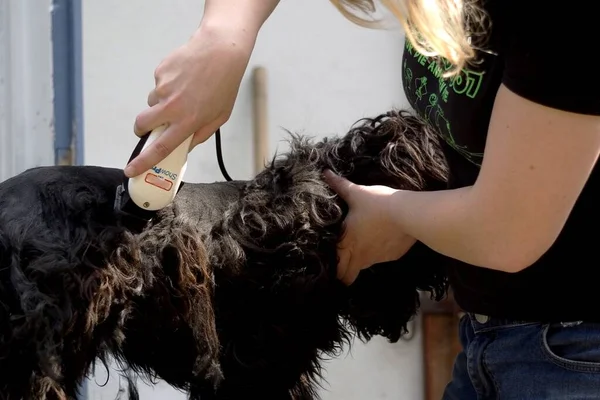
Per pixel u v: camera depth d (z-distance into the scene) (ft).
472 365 5.39
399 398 10.58
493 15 4.08
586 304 4.71
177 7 10.16
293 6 10.39
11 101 10.27
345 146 6.60
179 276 5.65
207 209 6.09
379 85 10.59
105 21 10.03
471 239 4.49
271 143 10.34
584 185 4.35
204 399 6.27
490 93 4.50
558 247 4.69
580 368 4.77
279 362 6.20
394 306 6.83
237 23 5.25
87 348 5.32
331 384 10.48
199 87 5.12
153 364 6.03
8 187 5.56
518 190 4.08
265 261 5.99
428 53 4.39
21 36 10.16
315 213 6.03
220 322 6.04
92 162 10.07
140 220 5.62
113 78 10.09
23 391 5.04
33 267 5.15
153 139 5.15
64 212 5.44
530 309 4.91
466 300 5.36
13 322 5.06
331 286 6.13
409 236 5.86
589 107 3.82
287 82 10.41
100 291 5.26
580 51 3.76
